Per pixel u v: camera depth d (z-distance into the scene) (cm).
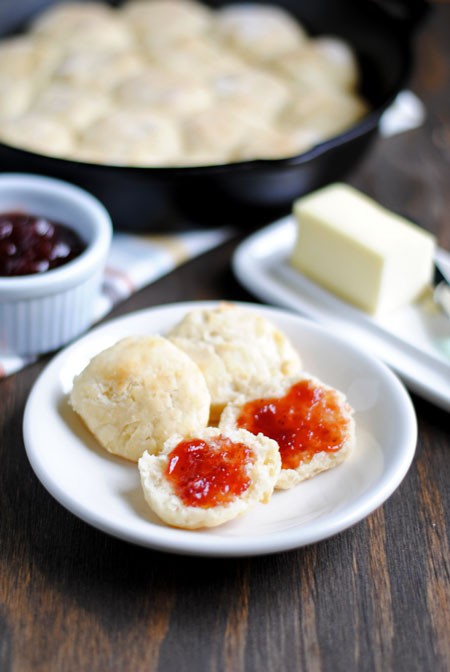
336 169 74
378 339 66
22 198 67
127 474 55
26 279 61
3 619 51
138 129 77
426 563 54
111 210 72
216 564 54
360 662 50
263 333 61
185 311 63
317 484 55
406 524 56
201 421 56
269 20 91
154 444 55
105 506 53
